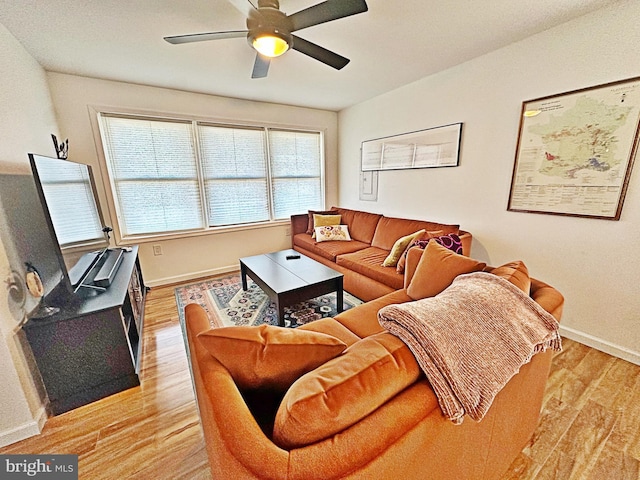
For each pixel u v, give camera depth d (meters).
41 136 2.15
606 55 1.76
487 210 2.56
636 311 1.82
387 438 0.58
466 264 1.51
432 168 3.02
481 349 0.78
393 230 3.16
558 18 1.85
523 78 2.16
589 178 1.91
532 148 2.17
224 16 1.74
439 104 2.83
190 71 2.59
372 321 1.60
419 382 0.70
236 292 3.07
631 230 1.79
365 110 3.80
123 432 1.41
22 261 1.51
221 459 0.60
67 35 1.91
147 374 1.84
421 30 1.98
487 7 1.71
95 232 2.28
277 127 3.89
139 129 3.04
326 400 0.58
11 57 1.80
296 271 2.54
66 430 1.43
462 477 0.83
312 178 4.42
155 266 3.31
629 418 1.42
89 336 1.56
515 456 1.17
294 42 1.65
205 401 0.73
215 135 3.49
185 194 3.39
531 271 2.32
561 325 2.20
